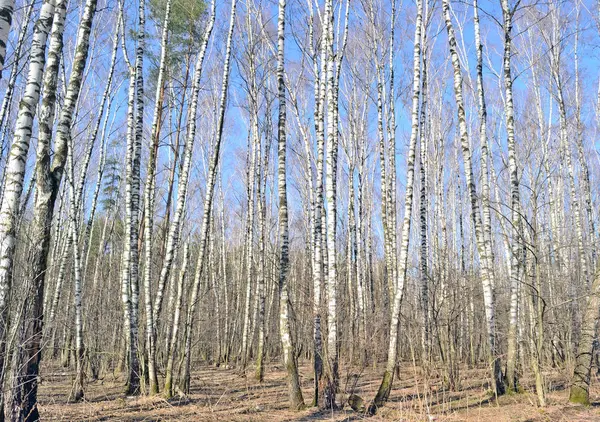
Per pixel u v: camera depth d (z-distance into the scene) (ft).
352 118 71.05
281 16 34.19
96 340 56.49
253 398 39.11
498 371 35.99
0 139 40.09
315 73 42.34
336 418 28.78
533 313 36.81
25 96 19.97
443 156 75.61
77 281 39.91
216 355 76.07
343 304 49.65
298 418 28.76
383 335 51.01
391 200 58.70
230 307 84.64
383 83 62.64
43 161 21.44
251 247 65.82
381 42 61.16
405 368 55.77
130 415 30.32
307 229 79.25
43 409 31.22
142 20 40.01
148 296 38.78
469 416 29.22
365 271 77.10
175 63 52.90
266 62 57.00
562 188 73.26
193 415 30.50
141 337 43.32
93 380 50.90
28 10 39.11
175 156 54.75
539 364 32.71
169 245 38.93
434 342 44.91
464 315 59.11
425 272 45.91
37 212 20.86
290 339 32.58
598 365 48.34
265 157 61.26
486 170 40.45
